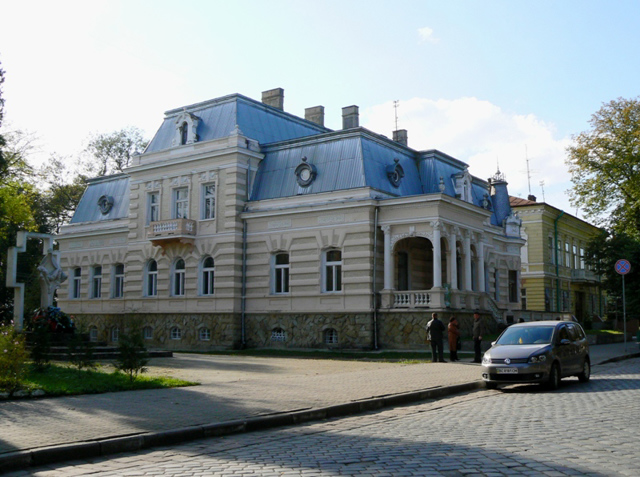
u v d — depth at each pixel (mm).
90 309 46688
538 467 8180
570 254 64312
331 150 35844
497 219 47156
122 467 8641
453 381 18438
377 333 32562
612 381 19594
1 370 14359
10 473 8359
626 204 44594
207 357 28938
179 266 40688
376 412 13906
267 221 36875
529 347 18078
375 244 33219
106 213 47406
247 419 11625
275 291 36625
